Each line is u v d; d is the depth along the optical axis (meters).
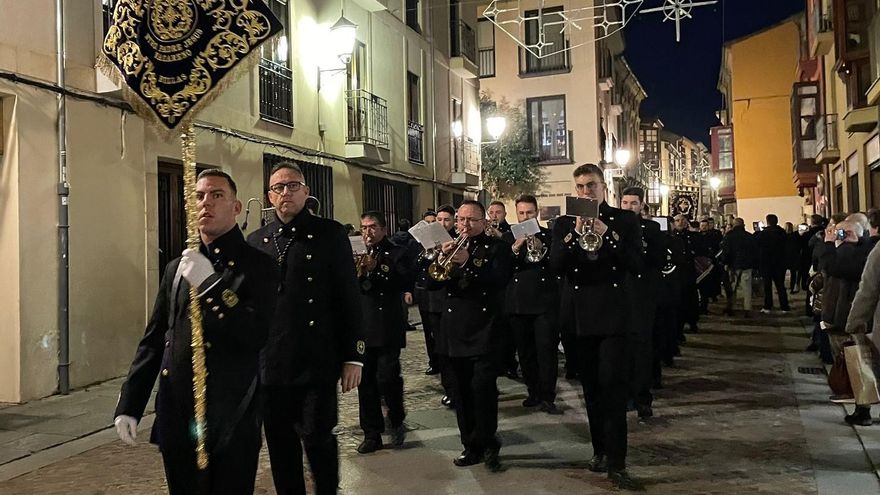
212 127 11.02
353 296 4.24
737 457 5.74
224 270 3.33
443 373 7.54
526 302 7.38
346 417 7.29
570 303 5.23
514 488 5.09
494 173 29.34
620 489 5.00
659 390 8.26
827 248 7.37
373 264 6.03
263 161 12.41
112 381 9.10
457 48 22.19
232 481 3.19
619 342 5.07
